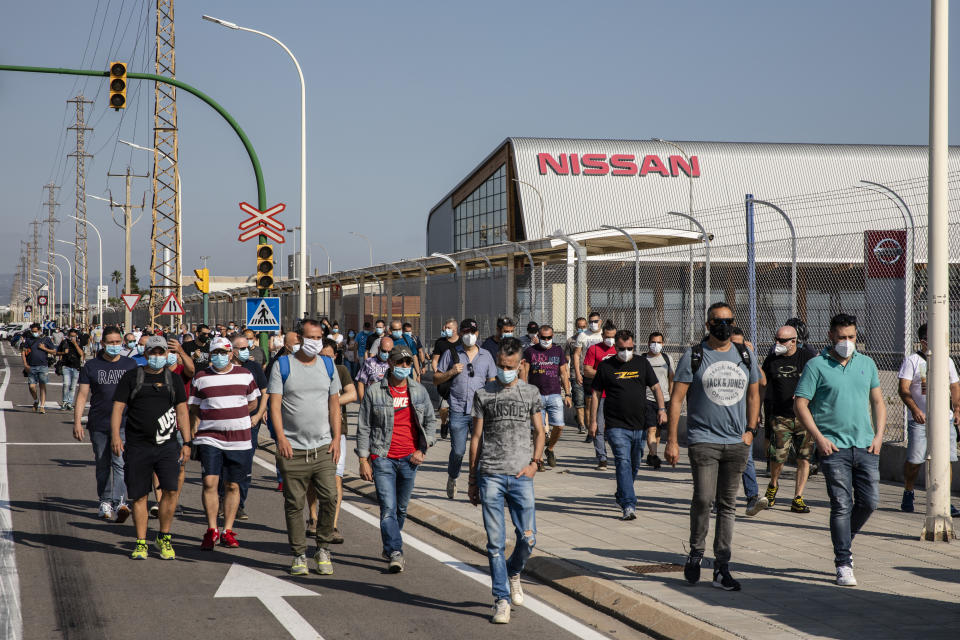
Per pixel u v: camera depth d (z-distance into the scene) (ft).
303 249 75.05
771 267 65.26
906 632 20.34
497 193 231.09
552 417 46.57
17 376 142.41
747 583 24.71
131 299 129.18
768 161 237.86
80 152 280.10
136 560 28.43
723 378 24.63
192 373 40.19
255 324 65.16
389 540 27.09
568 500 38.09
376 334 59.72
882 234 57.82
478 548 30.17
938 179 30.35
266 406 33.94
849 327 25.13
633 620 22.04
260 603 23.61
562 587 25.45
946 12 30.17
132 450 28.66
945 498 29.99
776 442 35.86
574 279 71.82
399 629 21.45
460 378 38.50
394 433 27.86
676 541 30.27
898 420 57.36
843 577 24.43
